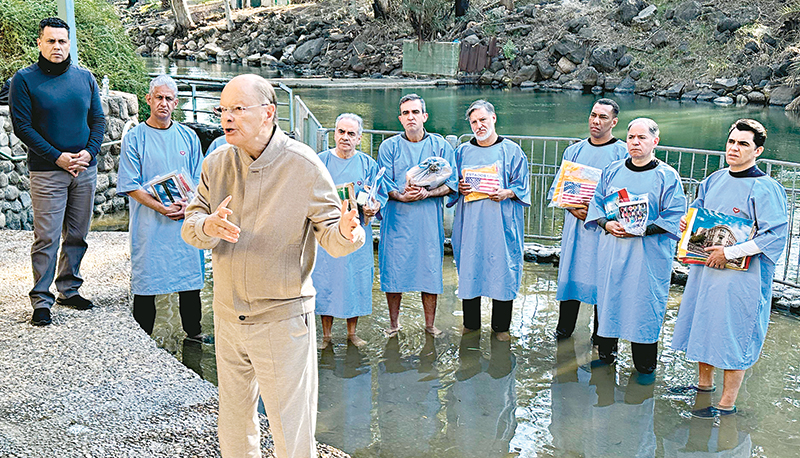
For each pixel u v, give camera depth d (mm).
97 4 12578
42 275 4891
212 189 2877
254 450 3141
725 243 4457
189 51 34344
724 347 4539
